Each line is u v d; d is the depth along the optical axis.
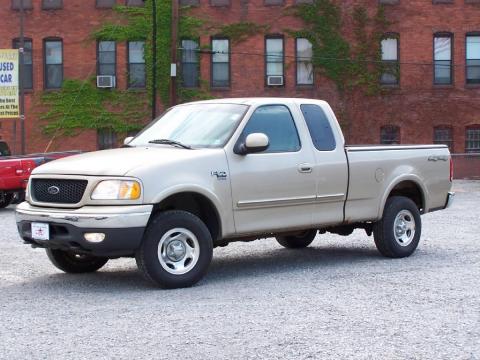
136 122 39.34
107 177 7.93
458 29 39.38
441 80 39.72
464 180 38.38
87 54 39.19
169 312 7.12
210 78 39.12
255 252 11.42
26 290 8.33
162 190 8.02
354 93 39.47
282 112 9.38
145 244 8.05
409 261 10.28
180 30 38.91
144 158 8.26
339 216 9.78
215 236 8.76
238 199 8.71
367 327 6.53
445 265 9.88
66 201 8.14
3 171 19.14
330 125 9.82
